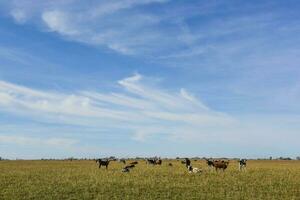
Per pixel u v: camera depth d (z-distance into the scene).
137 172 56.16
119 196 35.22
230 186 40.69
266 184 42.09
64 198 34.59
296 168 68.12
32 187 39.59
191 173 53.97
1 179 46.19
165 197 34.88
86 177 48.84
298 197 35.31
